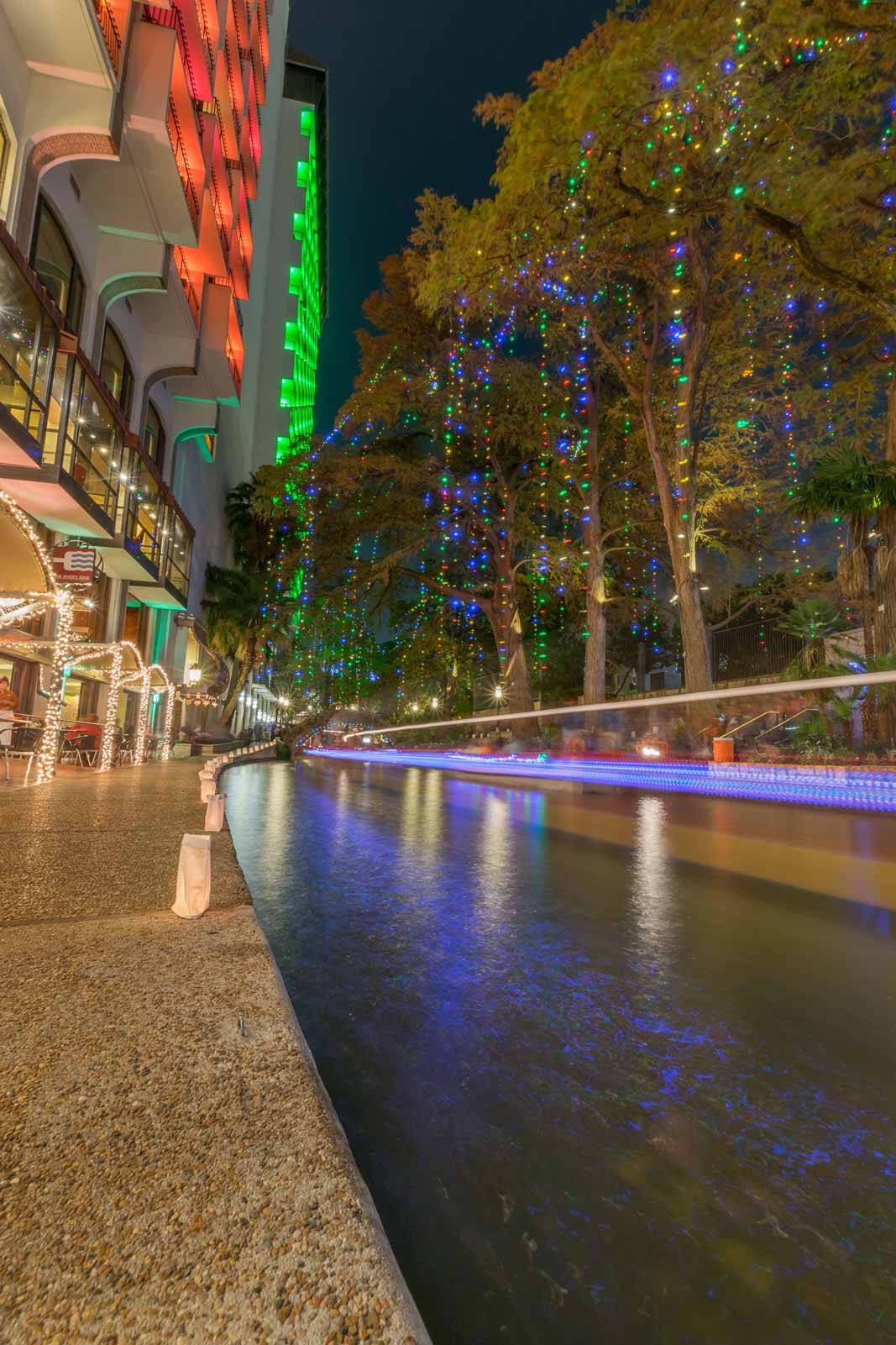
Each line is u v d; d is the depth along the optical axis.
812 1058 2.31
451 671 40.34
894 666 13.58
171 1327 0.95
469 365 27.83
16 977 2.32
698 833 7.38
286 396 66.38
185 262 21.80
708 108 12.06
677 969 3.15
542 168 13.77
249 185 27.39
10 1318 0.95
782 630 22.77
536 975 3.06
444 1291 1.30
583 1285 1.33
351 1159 1.38
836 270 14.01
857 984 2.98
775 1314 1.27
